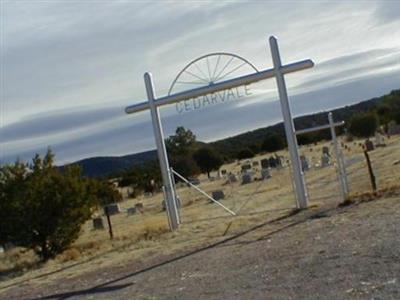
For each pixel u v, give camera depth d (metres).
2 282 16.97
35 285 15.20
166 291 10.93
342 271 9.54
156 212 38.16
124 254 17.64
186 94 21.19
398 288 7.96
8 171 22.28
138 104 21.88
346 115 84.00
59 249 22.34
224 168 73.62
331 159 48.91
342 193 19.72
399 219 13.53
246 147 97.00
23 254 25.52
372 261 9.83
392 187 19.88
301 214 18.72
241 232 17.45
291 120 19.91
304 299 8.30
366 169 34.88
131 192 66.31
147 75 21.81
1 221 21.98
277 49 19.91
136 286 12.18
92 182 23.78
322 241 12.75
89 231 32.72
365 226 13.53
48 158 23.11
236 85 20.72
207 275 11.73
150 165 71.81
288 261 11.34
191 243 17.22
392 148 48.53
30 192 22.03
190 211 30.66
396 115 75.94
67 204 22.31
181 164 62.06
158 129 21.77
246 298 9.08
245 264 12.05
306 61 19.58
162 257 15.72
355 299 7.80
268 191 35.19
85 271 15.93
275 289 9.27
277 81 19.98
